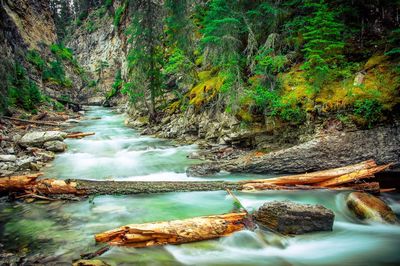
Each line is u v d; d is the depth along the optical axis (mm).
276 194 7602
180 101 18453
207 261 4922
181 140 15133
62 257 4852
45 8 49531
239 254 5141
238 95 11672
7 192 7484
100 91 55500
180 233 5273
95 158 12188
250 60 13141
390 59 9617
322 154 8766
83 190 7438
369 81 9398
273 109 10805
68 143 15258
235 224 5648
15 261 4676
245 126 11383
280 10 12586
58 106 30359
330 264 4953
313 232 5746
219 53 13375
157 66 20109
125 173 9914
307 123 9945
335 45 9914
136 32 19359
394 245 5520
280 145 10711
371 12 11133
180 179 9070
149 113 20344
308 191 7645
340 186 7695
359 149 8602
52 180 7574
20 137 14258
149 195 7605
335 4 11688
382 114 8641
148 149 13664
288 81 11234
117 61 55812
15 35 30938
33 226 6023
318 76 10211
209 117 13828
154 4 19328
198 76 16953
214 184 7871
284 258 5109
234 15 13055
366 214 6297
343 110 9180
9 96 20750
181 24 17938
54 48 45938
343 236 5738
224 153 11438
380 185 8172
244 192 7703
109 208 6887
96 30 69938
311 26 11180
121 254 4941
